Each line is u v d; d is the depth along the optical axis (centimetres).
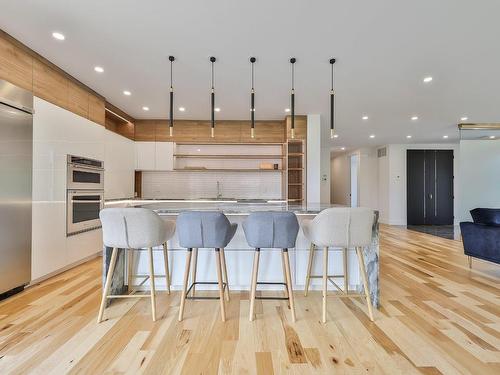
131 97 430
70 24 245
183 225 219
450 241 562
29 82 286
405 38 265
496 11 224
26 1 215
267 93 409
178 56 301
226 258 282
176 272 284
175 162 568
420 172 838
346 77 354
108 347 182
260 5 219
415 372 158
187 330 205
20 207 274
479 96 423
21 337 194
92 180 399
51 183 316
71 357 171
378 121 570
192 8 223
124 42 274
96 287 292
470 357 172
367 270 260
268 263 282
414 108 482
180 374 156
